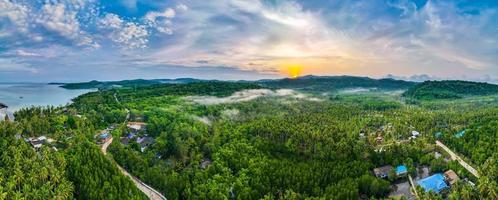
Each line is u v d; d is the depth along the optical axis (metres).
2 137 165.12
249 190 161.62
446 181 167.38
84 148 168.12
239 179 171.62
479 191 143.62
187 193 159.88
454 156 199.25
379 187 166.62
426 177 180.75
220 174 180.62
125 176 157.12
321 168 182.62
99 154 162.75
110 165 157.88
